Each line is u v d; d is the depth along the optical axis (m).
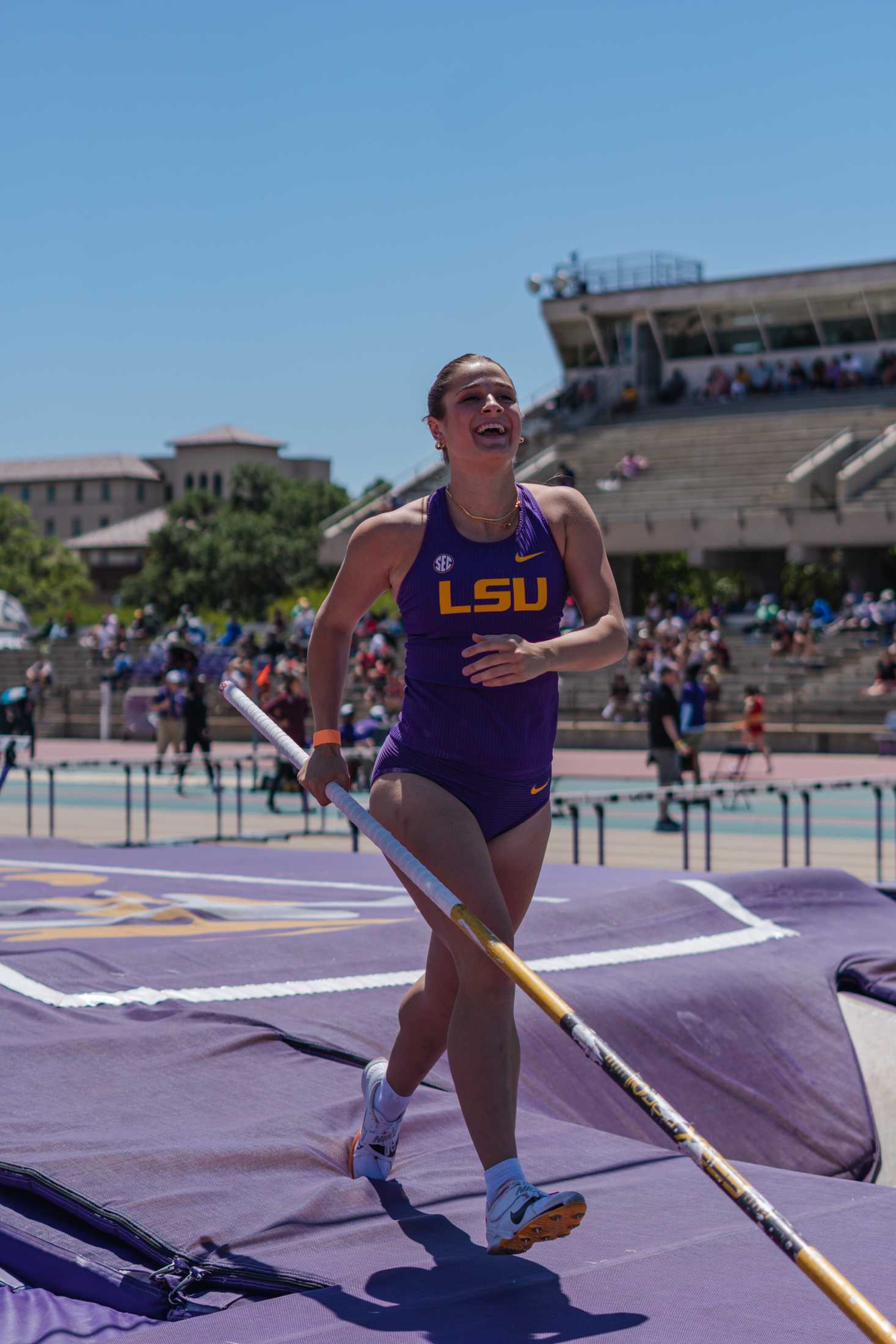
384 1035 5.94
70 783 28.27
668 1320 3.36
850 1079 7.10
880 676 37.62
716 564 56.19
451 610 3.90
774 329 63.19
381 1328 3.34
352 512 65.00
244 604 110.69
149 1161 4.36
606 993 6.79
